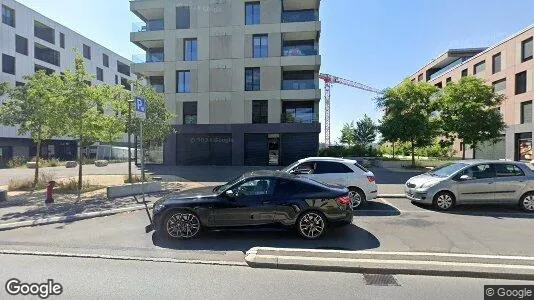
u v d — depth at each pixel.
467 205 10.32
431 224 8.05
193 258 5.71
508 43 34.84
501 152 36.34
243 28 29.33
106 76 52.97
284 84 29.41
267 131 28.86
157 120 18.52
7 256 5.81
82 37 47.66
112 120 14.80
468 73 42.62
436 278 4.85
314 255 5.58
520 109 33.12
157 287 4.52
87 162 35.88
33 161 30.97
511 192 9.60
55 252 5.99
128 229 7.61
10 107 14.27
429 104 25.28
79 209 9.63
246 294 4.30
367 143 51.66
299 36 30.56
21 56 37.59
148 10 31.38
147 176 17.98
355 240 6.72
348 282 4.70
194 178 18.52
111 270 5.15
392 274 5.00
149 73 31.30
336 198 6.91
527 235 7.04
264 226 6.83
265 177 7.11
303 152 29.03
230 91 29.41
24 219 8.41
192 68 29.92
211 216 6.82
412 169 24.62
